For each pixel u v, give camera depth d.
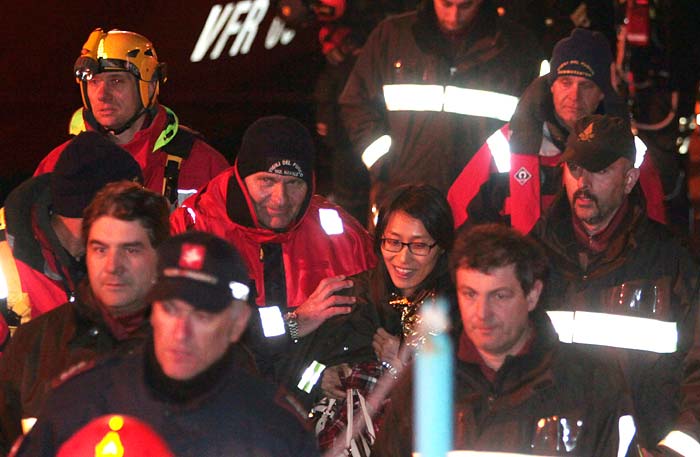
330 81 29.47
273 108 39.69
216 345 12.92
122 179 17.33
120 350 14.14
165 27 40.12
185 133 22.27
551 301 18.86
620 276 18.75
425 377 15.26
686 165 29.67
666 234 18.98
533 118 21.78
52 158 22.36
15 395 15.39
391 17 26.05
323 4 29.42
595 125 18.67
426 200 18.05
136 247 15.24
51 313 15.61
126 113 21.88
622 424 15.05
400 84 25.52
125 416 13.09
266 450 13.05
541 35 31.58
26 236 17.64
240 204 19.17
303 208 19.33
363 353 18.09
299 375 18.08
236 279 12.90
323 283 18.31
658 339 18.48
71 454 13.12
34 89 38.88
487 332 14.90
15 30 39.19
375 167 25.59
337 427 17.58
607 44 22.03
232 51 40.72
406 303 18.19
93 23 39.56
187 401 13.02
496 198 21.97
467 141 25.27
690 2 29.20
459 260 14.98
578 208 18.61
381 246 18.25
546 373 15.01
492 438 15.00
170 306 12.82
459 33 25.23
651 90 29.20
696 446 16.09
